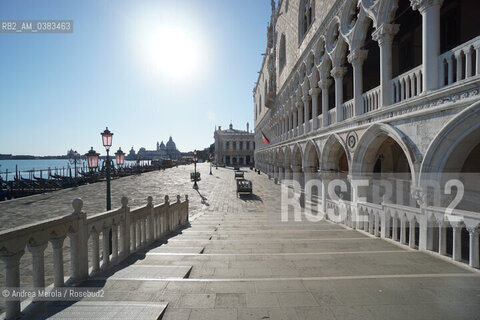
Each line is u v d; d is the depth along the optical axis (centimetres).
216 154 9988
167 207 870
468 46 522
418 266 488
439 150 594
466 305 325
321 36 1370
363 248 647
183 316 298
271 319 293
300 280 395
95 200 1834
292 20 2064
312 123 1516
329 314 304
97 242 446
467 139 560
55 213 1370
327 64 1332
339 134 1157
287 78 2241
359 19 959
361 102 988
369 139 917
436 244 586
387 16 811
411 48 1143
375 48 1315
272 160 3338
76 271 393
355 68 995
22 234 306
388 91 816
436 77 612
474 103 499
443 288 371
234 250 642
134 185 2906
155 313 295
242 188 1989
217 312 306
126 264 507
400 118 725
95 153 1054
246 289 365
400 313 307
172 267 471
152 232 719
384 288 371
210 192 2295
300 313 305
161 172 5550
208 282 387
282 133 2669
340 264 503
